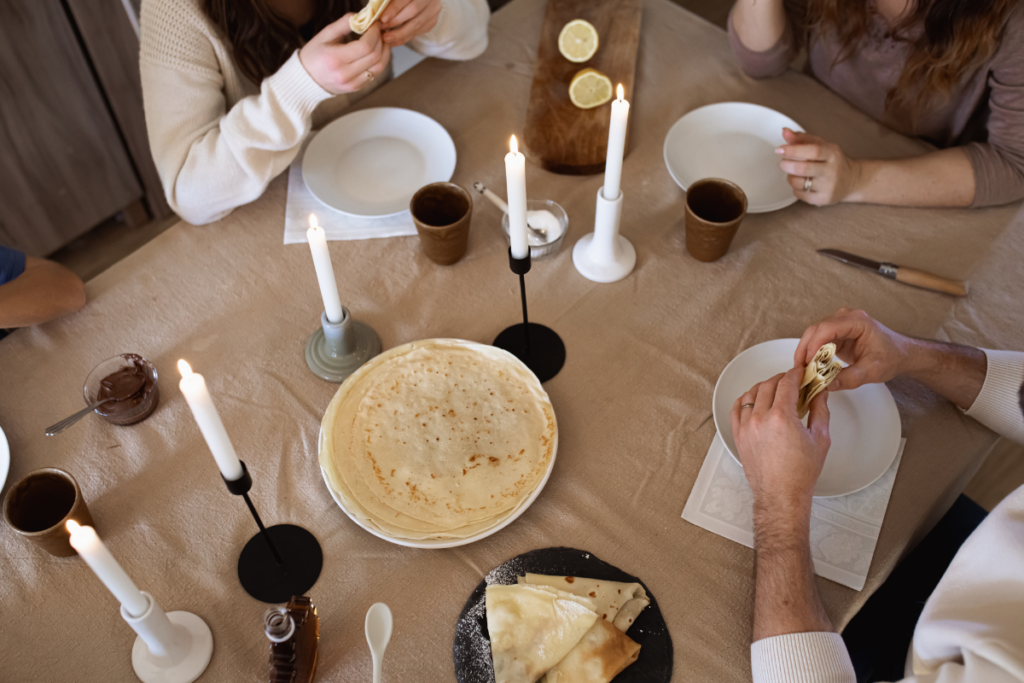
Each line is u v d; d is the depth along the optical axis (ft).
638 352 3.73
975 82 4.46
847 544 3.08
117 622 2.91
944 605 2.67
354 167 4.49
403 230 4.23
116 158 7.72
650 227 4.26
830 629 2.75
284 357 3.72
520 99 4.96
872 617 3.81
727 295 3.95
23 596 2.97
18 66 6.44
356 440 3.28
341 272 4.06
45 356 3.70
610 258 3.99
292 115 4.10
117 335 3.79
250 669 2.82
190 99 4.34
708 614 2.92
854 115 4.83
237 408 3.53
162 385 3.61
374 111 4.71
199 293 3.97
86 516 3.01
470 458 3.23
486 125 4.80
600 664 2.71
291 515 3.20
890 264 3.95
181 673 2.77
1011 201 4.26
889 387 3.55
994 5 3.88
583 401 3.55
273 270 4.07
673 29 5.43
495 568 3.02
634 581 2.99
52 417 3.48
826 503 3.19
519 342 3.75
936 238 4.15
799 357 3.40
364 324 3.78
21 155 6.93
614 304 3.93
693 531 3.14
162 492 3.26
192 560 3.07
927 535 4.09
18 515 2.93
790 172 4.19
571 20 5.37
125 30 6.88
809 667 2.62
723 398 3.48
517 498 3.12
